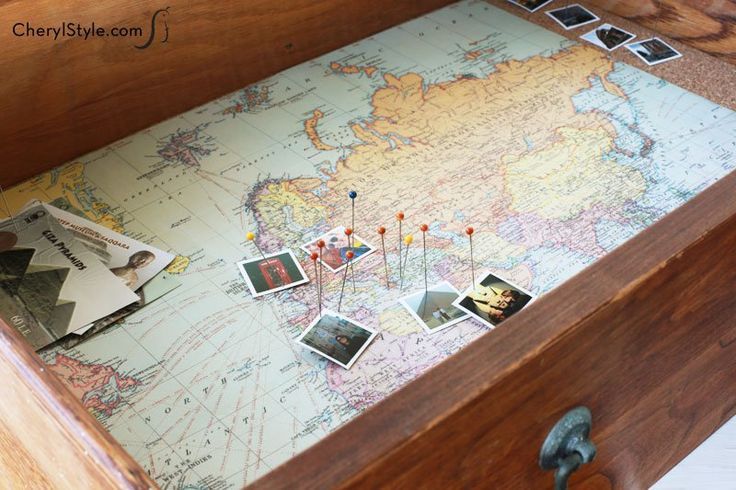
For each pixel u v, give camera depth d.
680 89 2.35
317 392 1.55
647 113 2.26
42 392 1.16
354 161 2.11
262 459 1.44
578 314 1.22
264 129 2.21
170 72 2.21
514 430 1.27
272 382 1.58
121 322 1.71
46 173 2.10
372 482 1.08
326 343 1.64
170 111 2.26
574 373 1.30
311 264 1.83
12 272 1.80
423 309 1.72
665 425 1.68
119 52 2.10
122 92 2.15
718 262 1.43
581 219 1.94
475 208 1.97
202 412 1.52
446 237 1.89
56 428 1.16
